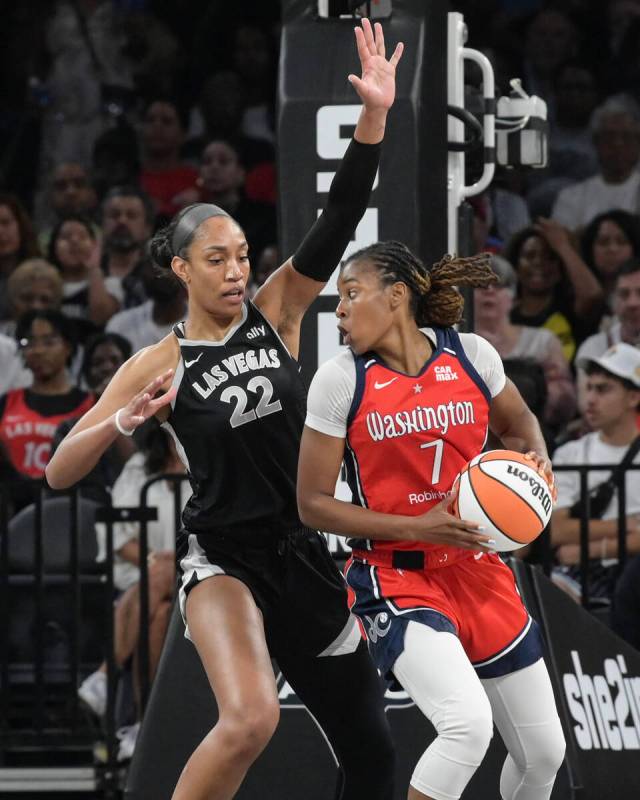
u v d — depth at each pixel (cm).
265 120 2730
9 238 2455
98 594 1688
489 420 1098
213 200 2564
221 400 1027
